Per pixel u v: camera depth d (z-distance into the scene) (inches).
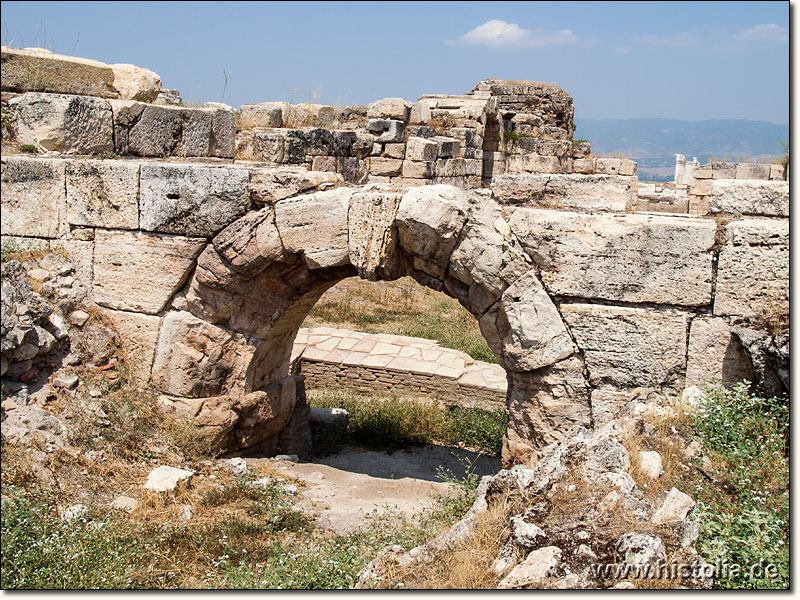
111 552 241.1
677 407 255.9
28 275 335.0
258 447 365.1
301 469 350.6
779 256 265.1
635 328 282.0
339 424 412.5
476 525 216.1
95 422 306.8
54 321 323.9
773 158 1001.5
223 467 323.6
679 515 196.1
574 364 289.6
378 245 294.0
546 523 197.9
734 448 230.5
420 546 220.4
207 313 335.0
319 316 609.3
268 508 290.5
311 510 299.1
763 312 268.4
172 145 387.9
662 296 277.9
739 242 268.4
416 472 364.2
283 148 582.9
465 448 402.6
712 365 275.9
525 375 299.7
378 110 749.3
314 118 719.1
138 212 331.3
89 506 269.9
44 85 375.9
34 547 237.9
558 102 1123.9
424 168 703.1
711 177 960.9
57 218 346.6
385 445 398.9
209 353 334.0
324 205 301.1
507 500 219.1
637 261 278.4
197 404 334.6
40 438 286.8
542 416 298.0
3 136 368.2
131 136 370.3
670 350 279.6
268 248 314.0
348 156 683.4
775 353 252.1
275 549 241.4
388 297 677.3
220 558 241.6
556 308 291.0
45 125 349.4
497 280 293.0
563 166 995.3
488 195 337.1
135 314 339.0
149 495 283.7
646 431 239.9
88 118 355.3
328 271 328.8
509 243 290.7
